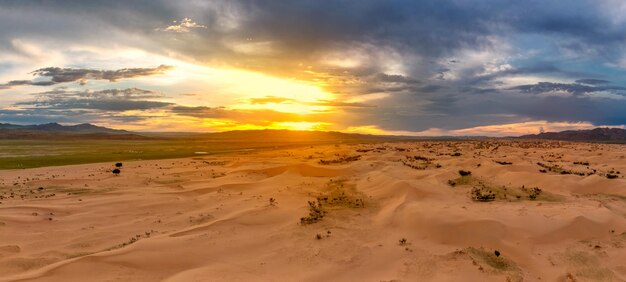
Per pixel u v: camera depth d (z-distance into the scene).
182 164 66.88
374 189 39.28
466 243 23.09
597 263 20.67
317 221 28.62
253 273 19.59
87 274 18.59
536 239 23.47
